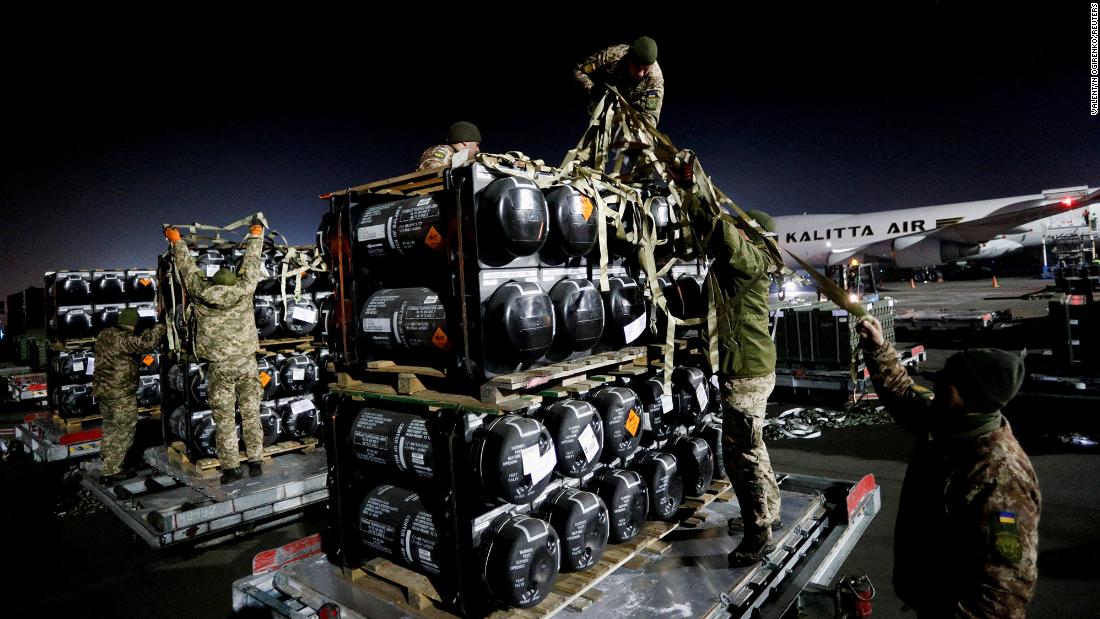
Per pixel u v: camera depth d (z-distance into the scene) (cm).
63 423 735
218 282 496
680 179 344
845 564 426
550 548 268
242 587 309
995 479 179
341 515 324
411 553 285
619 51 454
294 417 593
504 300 269
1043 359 827
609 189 336
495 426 262
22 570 474
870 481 398
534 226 270
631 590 287
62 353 754
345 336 335
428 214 289
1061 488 538
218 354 498
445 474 271
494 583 257
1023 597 171
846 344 878
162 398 614
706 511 387
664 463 354
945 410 191
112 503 516
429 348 295
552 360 314
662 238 390
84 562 485
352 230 330
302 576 323
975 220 2975
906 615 359
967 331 1566
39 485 692
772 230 377
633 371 361
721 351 337
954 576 185
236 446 513
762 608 288
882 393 237
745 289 334
